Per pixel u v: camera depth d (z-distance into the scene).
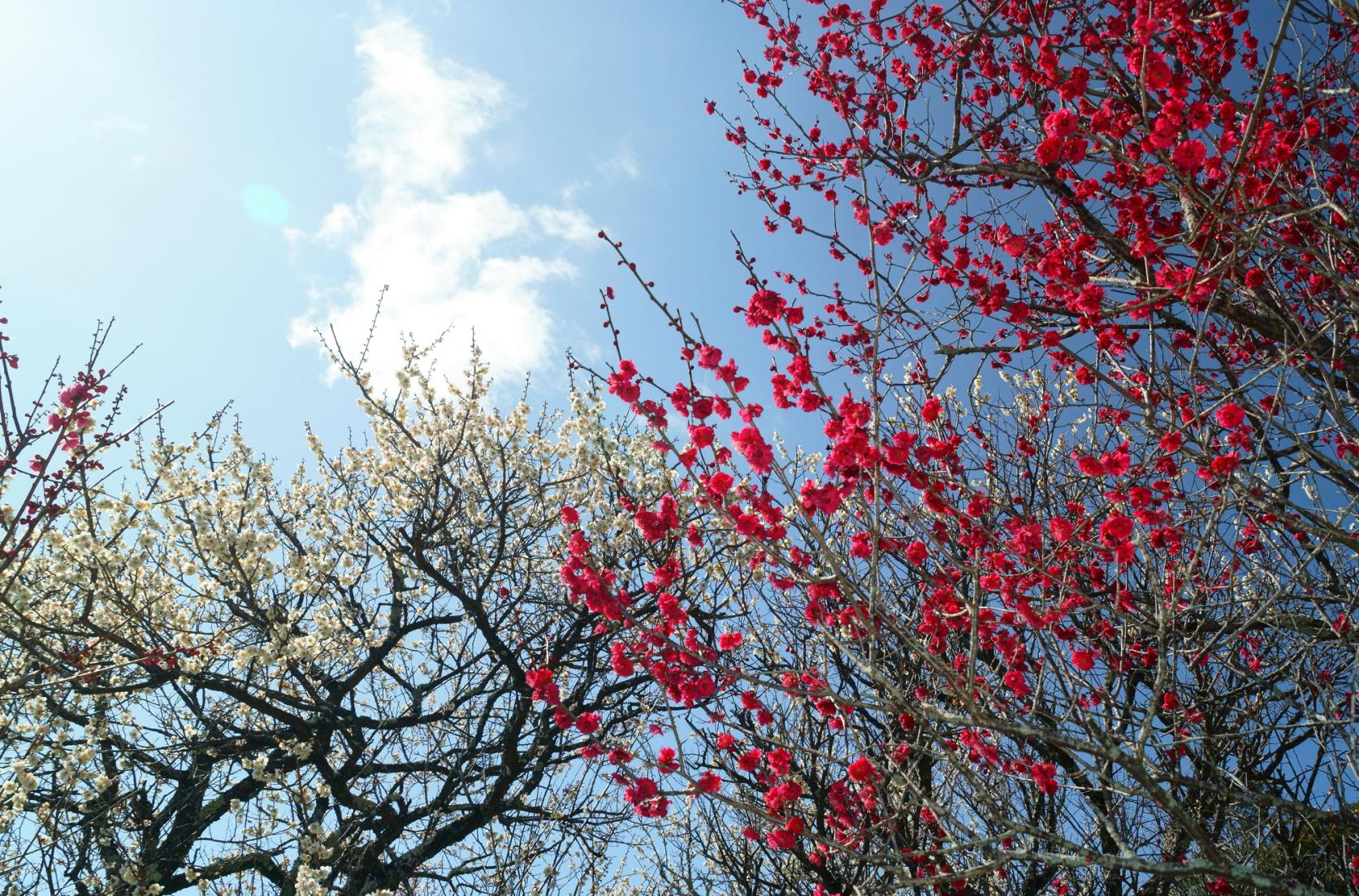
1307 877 5.09
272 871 8.33
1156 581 3.90
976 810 5.51
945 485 4.78
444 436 10.12
